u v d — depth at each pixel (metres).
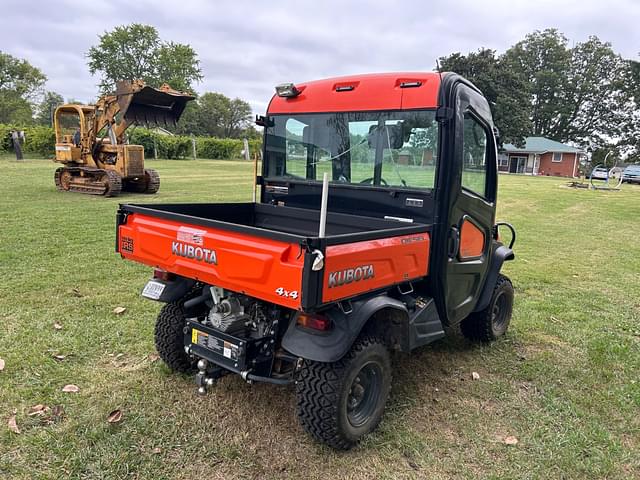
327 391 2.66
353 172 3.74
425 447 2.88
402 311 2.94
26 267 6.05
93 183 13.64
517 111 44.31
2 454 2.63
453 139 3.28
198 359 3.44
